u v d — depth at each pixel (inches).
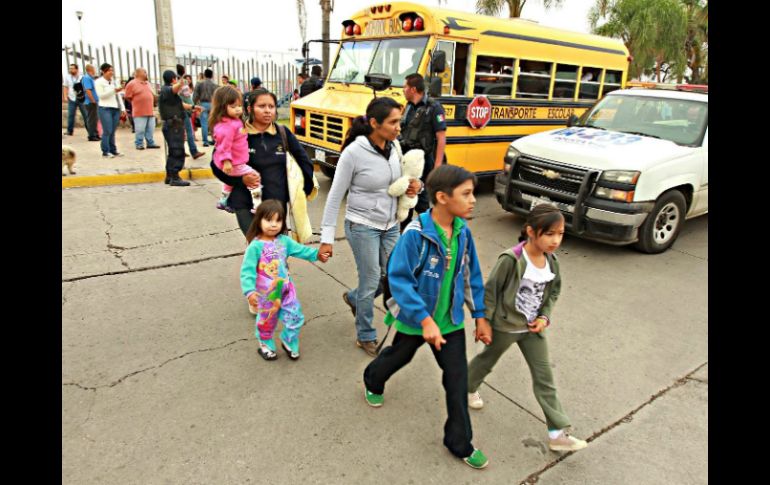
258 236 133.1
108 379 125.6
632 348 155.4
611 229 219.9
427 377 134.8
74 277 180.2
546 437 115.0
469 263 103.5
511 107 320.2
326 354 142.7
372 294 137.9
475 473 103.0
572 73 353.7
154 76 563.8
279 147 148.4
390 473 101.4
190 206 272.7
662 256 236.8
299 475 99.5
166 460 101.3
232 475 98.6
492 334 107.6
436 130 195.3
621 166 217.6
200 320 156.8
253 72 669.3
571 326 167.9
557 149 237.5
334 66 336.8
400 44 290.5
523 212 249.1
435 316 100.6
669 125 254.7
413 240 97.4
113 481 95.5
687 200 244.4
